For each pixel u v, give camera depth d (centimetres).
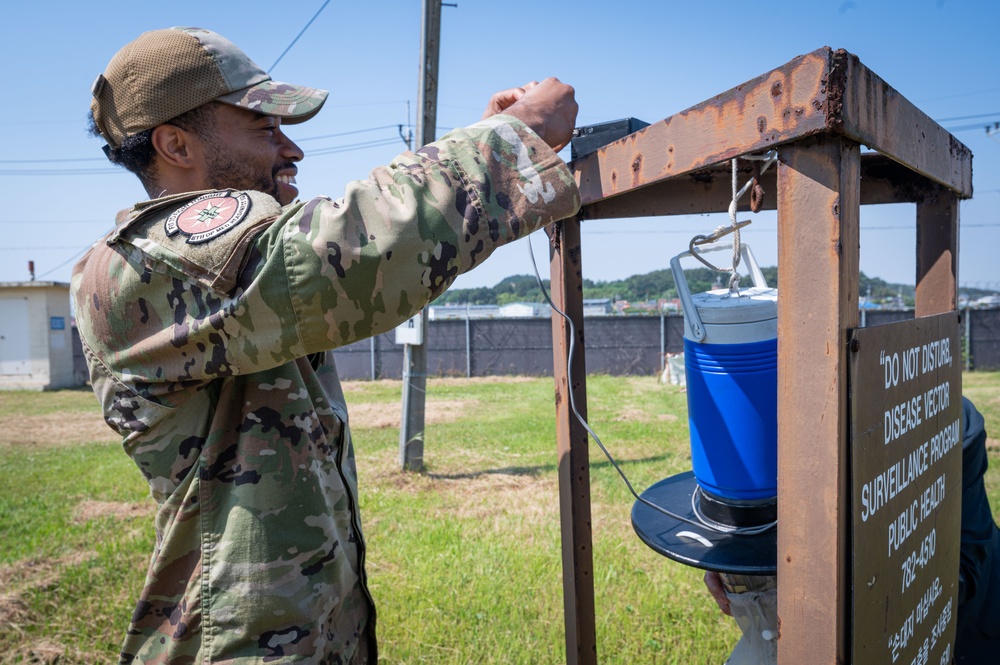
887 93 96
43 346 1817
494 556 404
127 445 113
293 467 111
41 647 298
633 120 132
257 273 94
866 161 151
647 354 1944
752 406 129
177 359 103
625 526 453
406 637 302
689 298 135
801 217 91
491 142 103
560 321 159
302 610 108
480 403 1267
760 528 134
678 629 302
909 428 114
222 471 109
